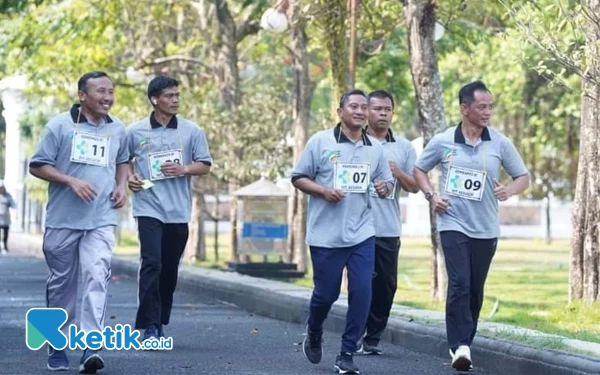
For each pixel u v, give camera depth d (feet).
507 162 71.31
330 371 73.20
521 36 91.04
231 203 174.70
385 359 79.82
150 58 196.95
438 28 114.01
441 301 113.80
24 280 157.69
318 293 71.41
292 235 165.07
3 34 183.32
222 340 89.25
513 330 79.05
